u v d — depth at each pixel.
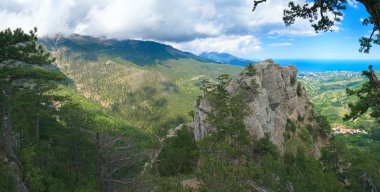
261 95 72.94
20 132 45.50
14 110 46.16
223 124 60.59
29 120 53.59
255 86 73.06
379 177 58.19
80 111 60.06
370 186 52.03
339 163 69.12
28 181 29.34
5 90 35.81
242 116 65.00
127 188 22.22
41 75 41.16
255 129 64.25
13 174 27.16
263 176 27.39
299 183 37.75
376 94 13.80
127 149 21.72
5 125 34.25
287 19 13.90
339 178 62.41
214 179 21.58
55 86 56.50
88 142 54.91
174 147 56.78
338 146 69.31
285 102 84.69
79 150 54.97
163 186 22.97
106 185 21.12
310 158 57.47
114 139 21.50
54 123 61.81
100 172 20.98
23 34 36.72
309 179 43.69
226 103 71.44
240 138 57.31
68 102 63.19
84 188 27.78
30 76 41.28
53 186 32.31
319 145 87.19
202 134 69.62
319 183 43.59
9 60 38.97
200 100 80.31
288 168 47.28
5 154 28.94
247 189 23.92
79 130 54.03
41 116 56.12
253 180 25.95
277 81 83.75
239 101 68.94
